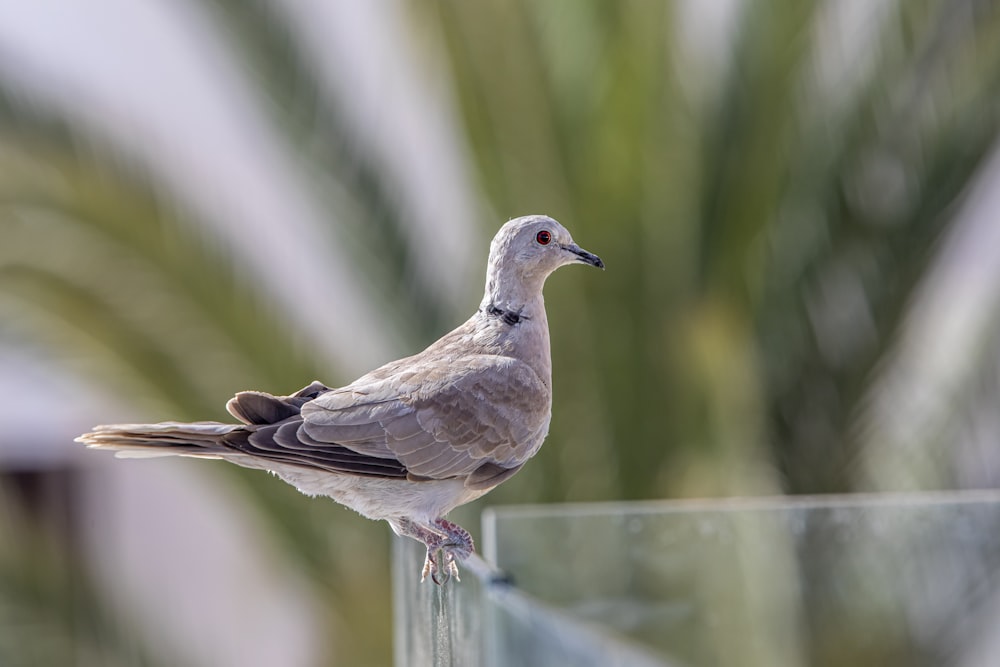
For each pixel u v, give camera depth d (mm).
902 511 10266
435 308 14148
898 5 13094
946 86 13164
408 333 14156
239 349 13703
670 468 13625
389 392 7801
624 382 13398
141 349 13562
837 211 13352
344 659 14438
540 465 13641
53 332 13508
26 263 13141
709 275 13492
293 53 13641
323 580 14391
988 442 14555
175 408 13734
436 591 7598
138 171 13531
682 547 10352
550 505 13664
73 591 14055
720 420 13602
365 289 14227
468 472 7941
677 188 13414
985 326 14672
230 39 13703
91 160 13391
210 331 13664
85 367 13703
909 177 13258
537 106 13070
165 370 13656
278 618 18062
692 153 13367
